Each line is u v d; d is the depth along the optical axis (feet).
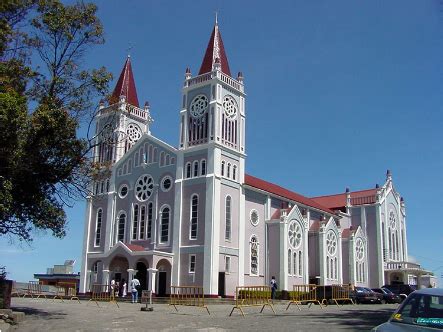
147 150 195.21
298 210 197.67
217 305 140.36
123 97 212.64
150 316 92.84
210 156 173.78
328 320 80.38
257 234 187.83
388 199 266.98
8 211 84.28
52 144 87.76
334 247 217.15
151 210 186.80
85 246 200.34
